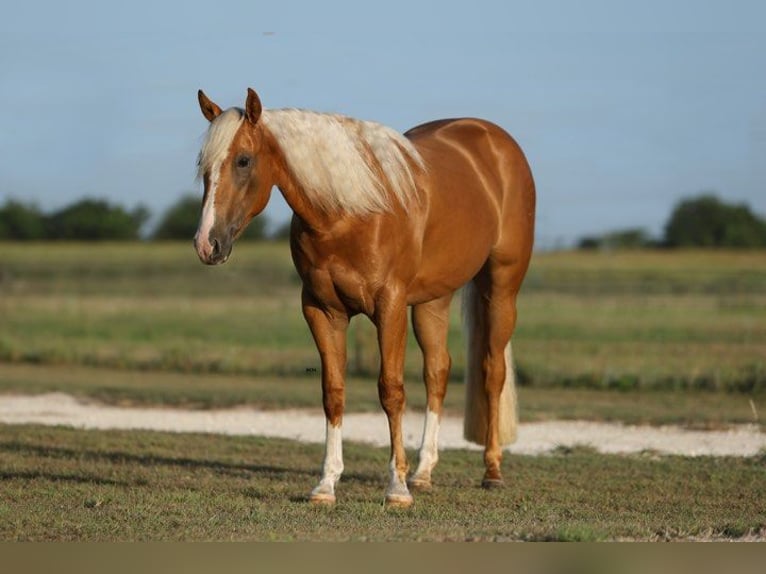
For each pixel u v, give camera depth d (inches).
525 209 527.2
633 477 547.5
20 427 717.3
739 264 2783.0
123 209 4461.1
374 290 432.8
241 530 391.2
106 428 730.2
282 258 3009.4
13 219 4320.9
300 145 419.8
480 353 525.3
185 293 1941.4
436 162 478.0
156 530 393.7
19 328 1392.7
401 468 453.1
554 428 725.9
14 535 384.8
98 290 2001.7
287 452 633.0
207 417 786.2
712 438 688.4
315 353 1153.4
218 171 406.3
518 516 433.7
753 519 432.8
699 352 1101.1
